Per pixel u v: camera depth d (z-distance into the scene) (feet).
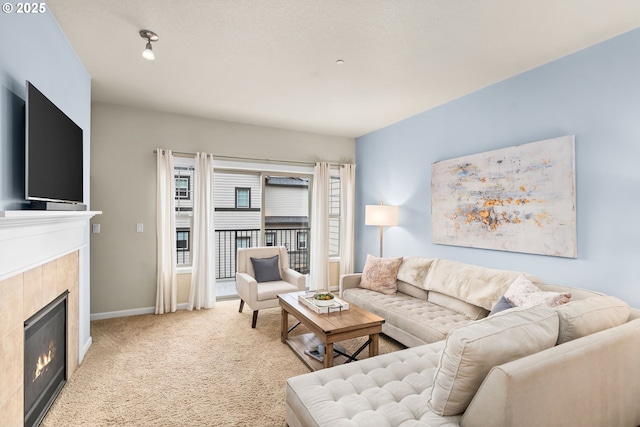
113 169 12.64
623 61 7.47
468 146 11.32
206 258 13.87
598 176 7.91
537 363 4.13
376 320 8.31
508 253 9.98
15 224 4.94
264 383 7.79
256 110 13.24
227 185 18.08
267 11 6.76
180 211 14.52
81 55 8.70
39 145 5.79
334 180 17.92
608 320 5.58
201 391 7.43
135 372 8.27
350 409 4.75
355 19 7.03
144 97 11.83
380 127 15.70
